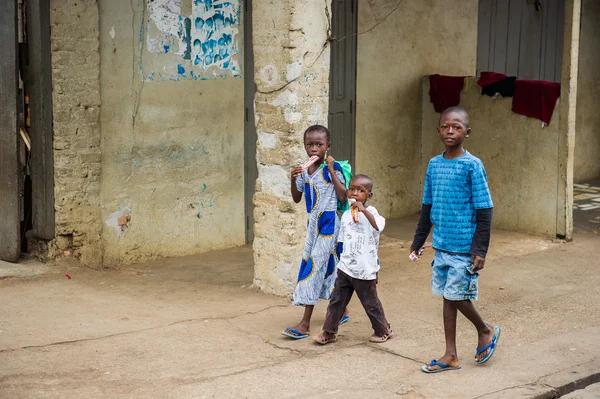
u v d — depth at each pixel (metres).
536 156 9.76
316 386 5.15
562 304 7.17
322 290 6.17
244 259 8.93
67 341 5.86
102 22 8.02
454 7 11.41
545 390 5.18
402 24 10.79
